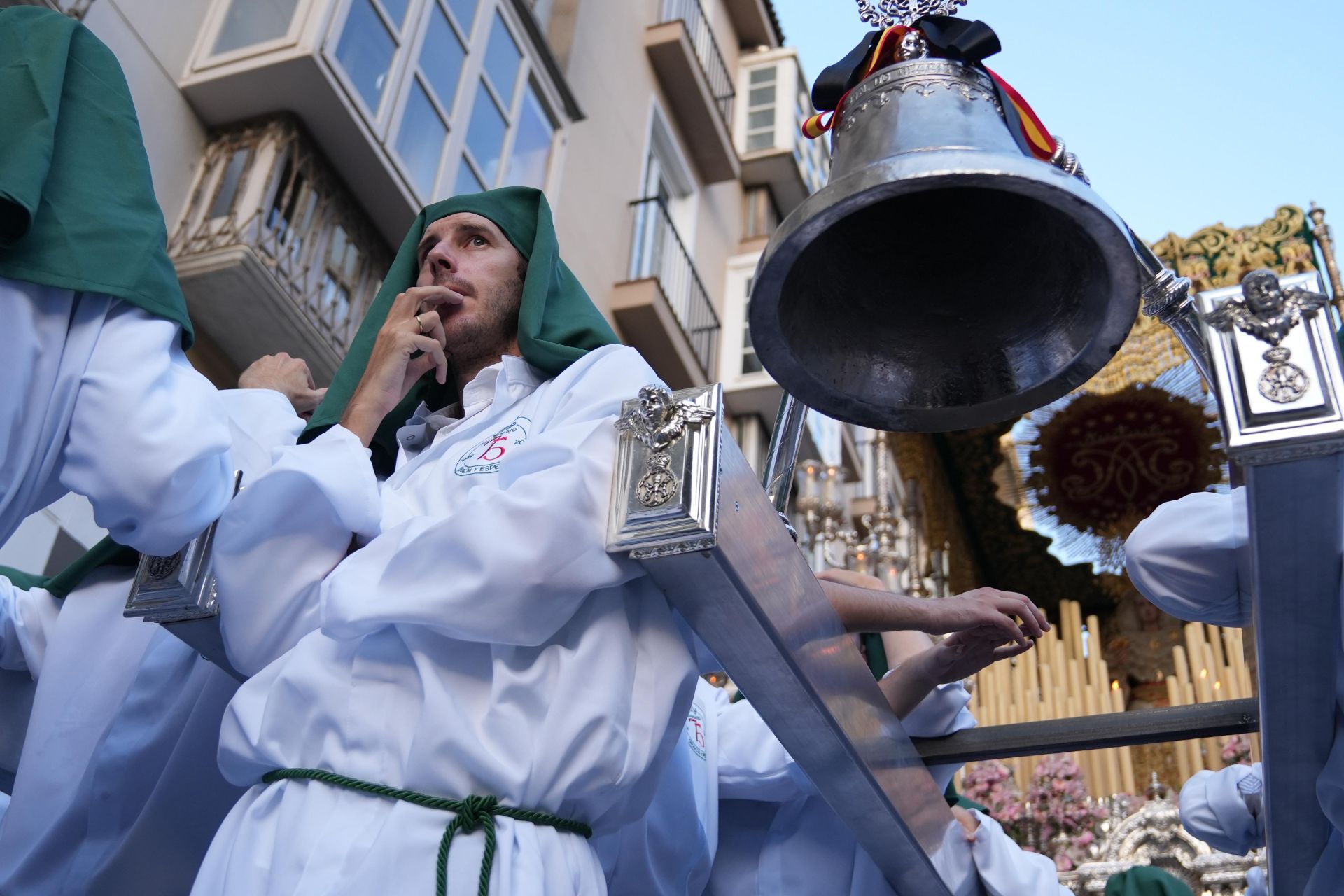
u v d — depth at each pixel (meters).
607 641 1.82
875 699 2.27
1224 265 6.39
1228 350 1.47
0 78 2.21
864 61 1.88
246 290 6.81
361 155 7.46
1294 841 2.08
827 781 2.18
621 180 11.41
